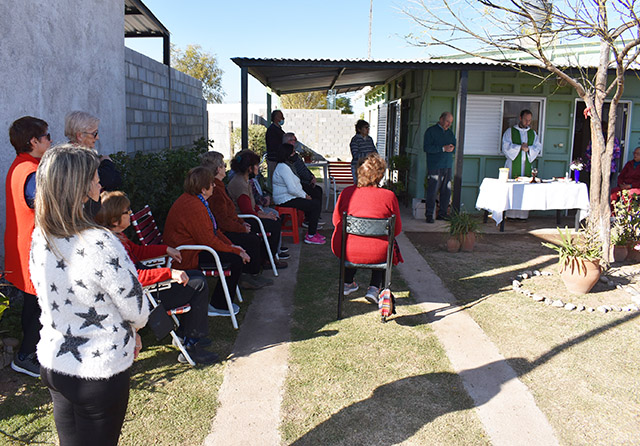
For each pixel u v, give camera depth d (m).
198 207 3.88
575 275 4.93
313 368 3.47
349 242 4.23
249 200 5.52
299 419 2.89
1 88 3.87
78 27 5.07
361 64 7.46
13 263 3.06
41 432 2.70
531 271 5.70
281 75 9.34
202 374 3.37
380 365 3.52
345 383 3.28
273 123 8.88
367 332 4.06
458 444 2.69
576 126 10.14
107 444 1.89
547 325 4.21
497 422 2.88
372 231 4.12
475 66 7.71
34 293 3.04
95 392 1.75
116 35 6.07
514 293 5.00
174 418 2.87
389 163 11.51
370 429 2.81
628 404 3.07
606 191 5.49
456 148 8.03
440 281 5.38
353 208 4.25
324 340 3.90
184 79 10.41
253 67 7.52
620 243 6.11
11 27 3.96
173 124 9.66
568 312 4.50
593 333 4.05
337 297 4.85
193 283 3.36
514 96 9.25
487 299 4.83
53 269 1.69
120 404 1.86
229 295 4.08
